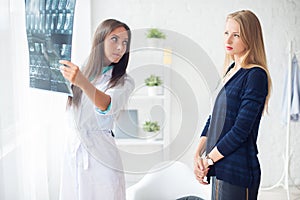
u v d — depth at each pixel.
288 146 3.88
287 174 3.88
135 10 4.10
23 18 2.25
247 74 2.06
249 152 2.06
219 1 4.15
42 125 2.62
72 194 1.80
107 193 1.63
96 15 4.07
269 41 4.26
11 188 2.07
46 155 2.92
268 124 4.34
